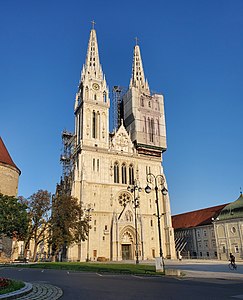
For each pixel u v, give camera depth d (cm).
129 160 10325
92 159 9712
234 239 8662
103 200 9356
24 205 6562
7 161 8494
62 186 11138
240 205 8944
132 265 4938
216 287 2125
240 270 4097
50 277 2962
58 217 7462
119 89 12950
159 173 10656
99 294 1739
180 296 1675
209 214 10856
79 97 11200
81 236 7538
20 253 12569
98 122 10431
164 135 11412
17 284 1903
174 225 12244
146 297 1627
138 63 12962
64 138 11769
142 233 9306
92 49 11750
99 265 5025
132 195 9856
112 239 8856
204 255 10188
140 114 11269
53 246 7638
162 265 3562
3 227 6116
